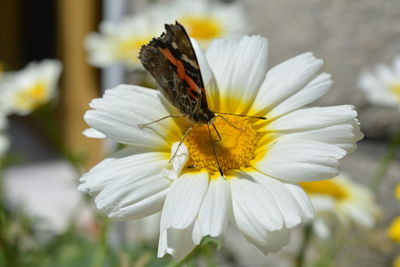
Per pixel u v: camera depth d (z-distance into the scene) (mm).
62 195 661
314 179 246
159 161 254
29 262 344
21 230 348
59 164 819
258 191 246
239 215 244
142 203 246
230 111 270
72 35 735
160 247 243
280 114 262
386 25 381
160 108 260
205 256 309
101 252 305
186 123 262
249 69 269
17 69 915
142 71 366
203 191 246
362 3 390
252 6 466
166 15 405
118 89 260
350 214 345
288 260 415
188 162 259
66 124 746
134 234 455
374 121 397
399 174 387
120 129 254
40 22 832
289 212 242
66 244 370
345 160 419
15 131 973
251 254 479
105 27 411
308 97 261
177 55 258
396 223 346
